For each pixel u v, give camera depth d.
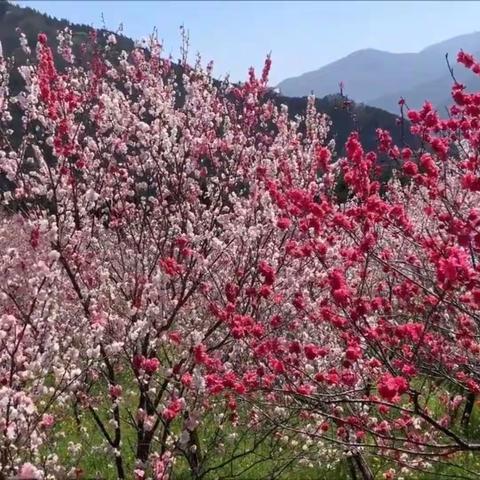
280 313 6.58
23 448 4.54
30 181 6.05
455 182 6.52
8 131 6.06
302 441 6.92
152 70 7.58
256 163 7.36
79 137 6.62
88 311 5.95
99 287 6.19
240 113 8.59
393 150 5.88
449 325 6.25
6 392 4.07
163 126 6.96
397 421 5.61
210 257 6.70
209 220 6.69
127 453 7.33
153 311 5.70
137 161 6.86
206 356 4.85
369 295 6.74
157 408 6.23
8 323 4.32
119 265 7.05
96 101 7.41
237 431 7.32
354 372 5.41
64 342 5.57
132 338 5.49
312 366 6.07
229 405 5.68
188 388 5.40
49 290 4.82
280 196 5.43
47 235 5.24
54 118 5.47
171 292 6.78
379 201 4.92
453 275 3.78
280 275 6.86
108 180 6.58
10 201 6.05
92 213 6.81
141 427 6.19
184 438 5.69
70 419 7.34
